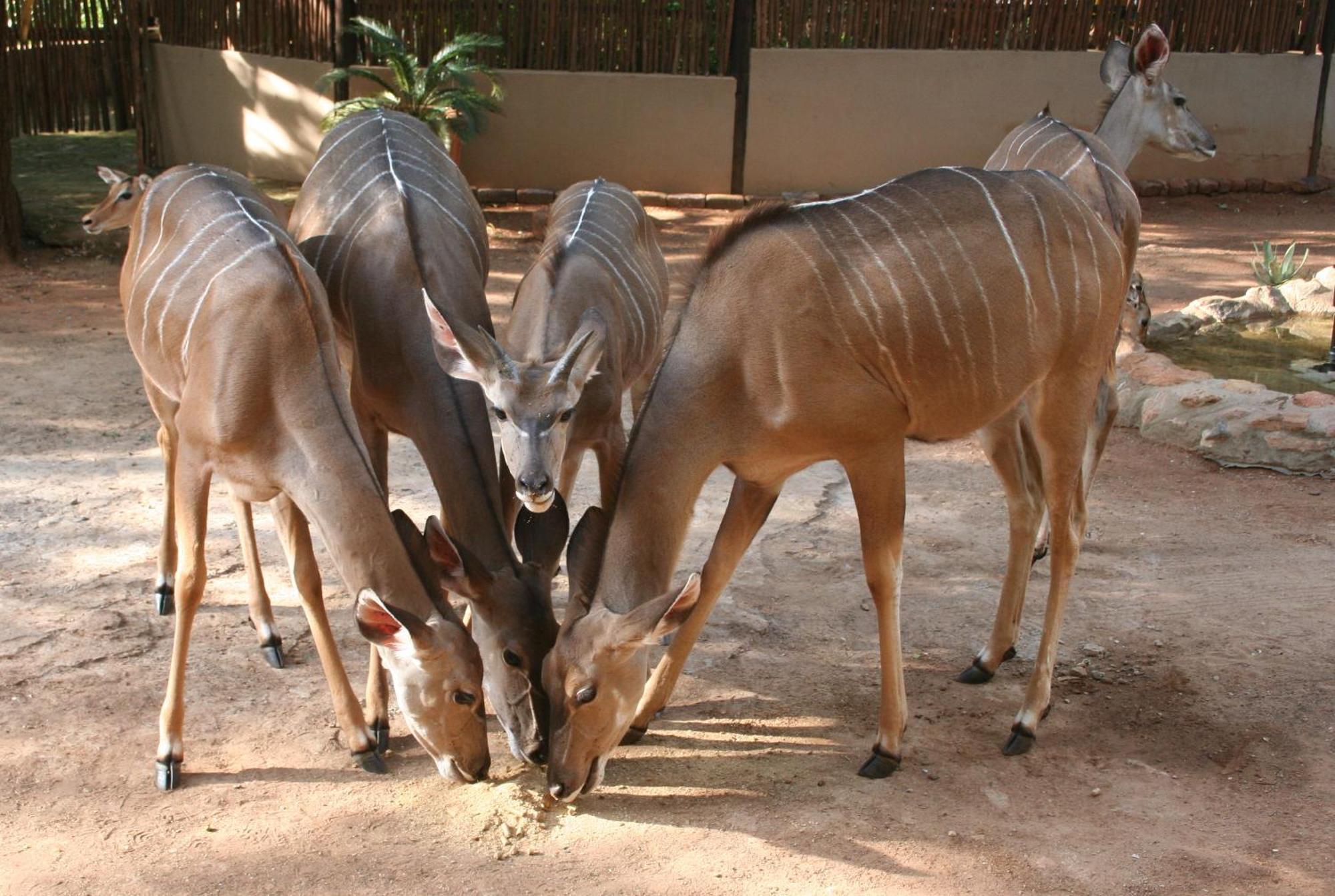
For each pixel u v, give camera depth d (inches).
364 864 130.8
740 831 137.7
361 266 175.9
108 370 286.5
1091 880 130.4
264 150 467.8
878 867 131.8
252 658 171.8
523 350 173.3
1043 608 191.2
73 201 426.6
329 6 444.1
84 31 497.0
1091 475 198.5
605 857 132.7
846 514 224.1
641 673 133.8
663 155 471.8
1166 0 486.3
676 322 145.2
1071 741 157.8
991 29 478.0
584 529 137.0
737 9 461.7
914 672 173.9
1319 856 134.3
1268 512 222.7
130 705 158.7
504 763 151.3
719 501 229.0
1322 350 304.2
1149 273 391.5
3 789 141.0
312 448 138.3
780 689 168.4
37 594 184.2
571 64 463.2
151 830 135.4
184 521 143.3
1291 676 170.4
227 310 142.5
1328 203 497.4
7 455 234.4
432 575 136.1
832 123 474.3
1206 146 280.1
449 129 416.5
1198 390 253.4
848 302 141.3
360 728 148.9
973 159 484.4
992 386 150.3
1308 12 499.5
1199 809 143.1
